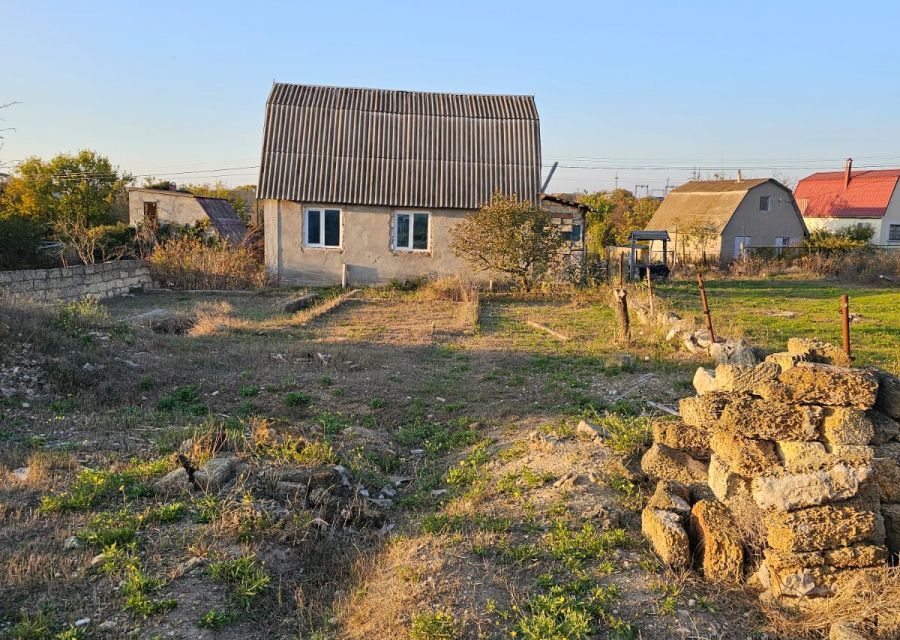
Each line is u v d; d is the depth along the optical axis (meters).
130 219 41.88
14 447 7.19
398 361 12.24
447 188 24.94
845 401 4.75
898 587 4.41
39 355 9.90
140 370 10.35
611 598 4.58
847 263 34.62
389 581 4.95
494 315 19.08
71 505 5.74
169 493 6.08
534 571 4.95
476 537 5.41
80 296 19.52
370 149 25.45
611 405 9.48
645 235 32.56
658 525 5.17
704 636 4.30
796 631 4.45
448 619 4.30
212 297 22.03
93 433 7.81
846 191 51.22
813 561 4.68
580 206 26.52
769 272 35.88
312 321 17.08
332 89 27.66
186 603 4.58
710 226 43.00
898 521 4.90
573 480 6.24
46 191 46.03
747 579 4.96
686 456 6.05
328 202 24.41
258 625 4.54
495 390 10.37
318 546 5.48
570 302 22.11
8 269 23.03
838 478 4.68
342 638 4.41
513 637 4.22
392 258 25.08
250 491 6.05
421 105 27.19
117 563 4.90
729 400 5.36
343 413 9.12
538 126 26.88
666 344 14.02
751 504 5.08
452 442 8.16
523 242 22.86
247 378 10.45
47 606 4.45
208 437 7.11
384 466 7.47
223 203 45.81
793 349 5.64
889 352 13.47
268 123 25.53
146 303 20.08
